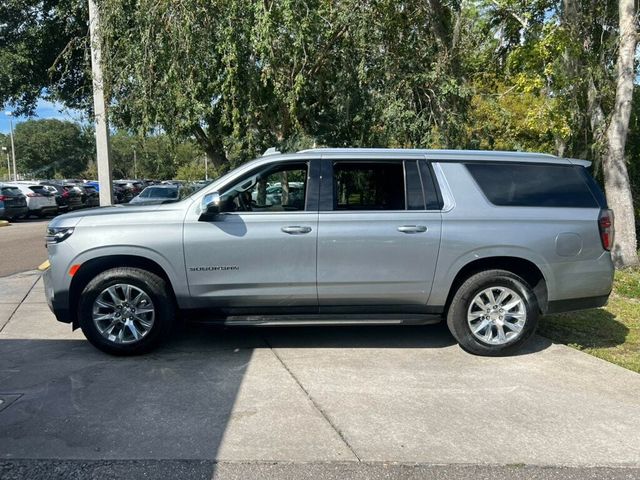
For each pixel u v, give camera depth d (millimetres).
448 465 3291
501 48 12695
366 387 4461
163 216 5047
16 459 3320
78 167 89312
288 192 5230
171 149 10203
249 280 5043
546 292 5223
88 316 5031
